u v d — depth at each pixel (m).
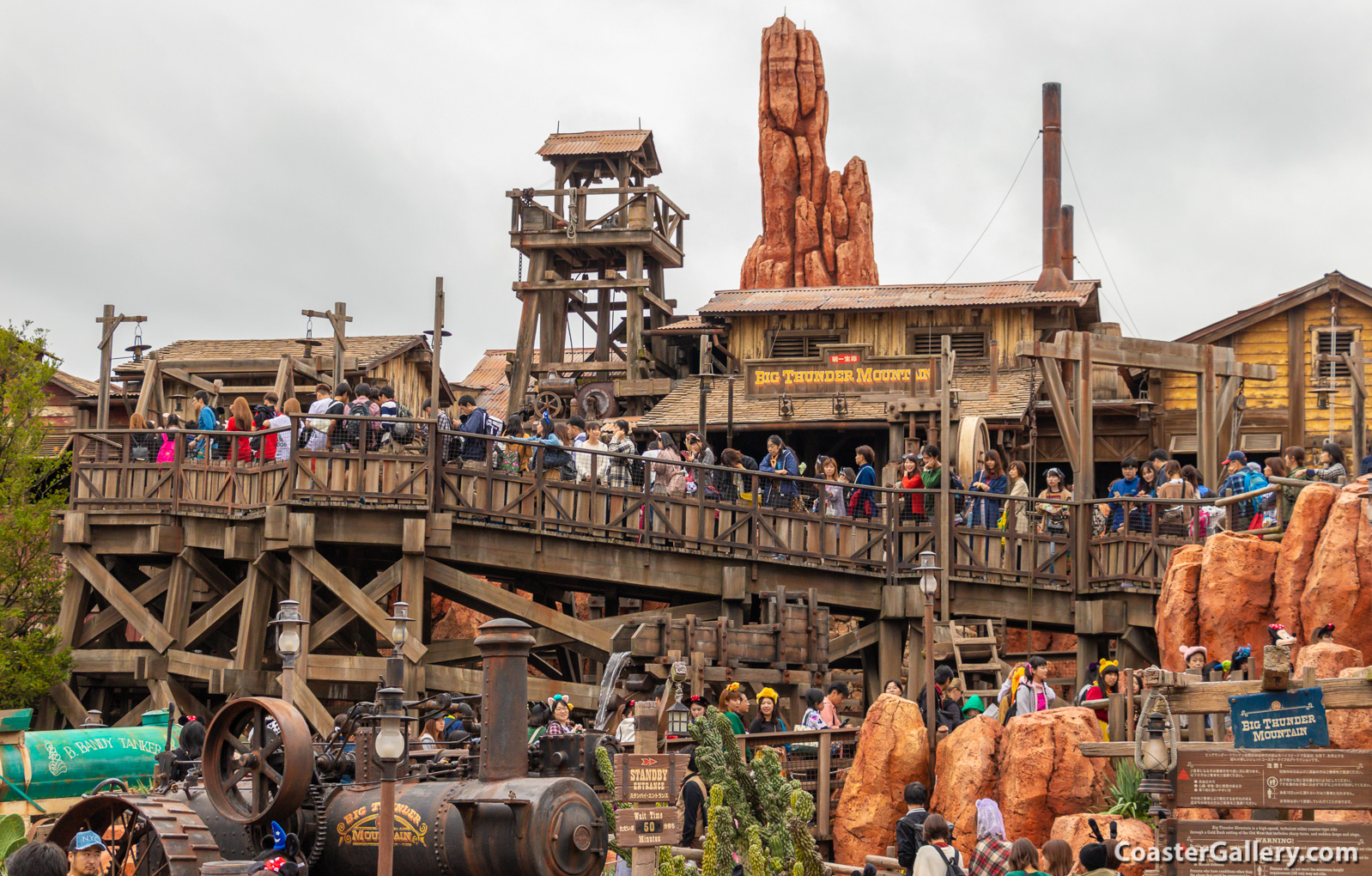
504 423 22.86
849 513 21.42
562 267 38.34
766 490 21.22
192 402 31.58
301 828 11.22
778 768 11.71
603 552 20.38
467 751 12.13
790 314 34.44
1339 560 14.61
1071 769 14.51
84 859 9.25
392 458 19.88
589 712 20.17
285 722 10.75
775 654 19.67
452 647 19.94
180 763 12.74
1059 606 20.73
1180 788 11.11
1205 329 31.48
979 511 21.17
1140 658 20.11
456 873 10.51
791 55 59.12
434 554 19.86
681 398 32.84
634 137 37.34
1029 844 11.18
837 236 57.75
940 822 12.06
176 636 21.14
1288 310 31.08
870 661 21.50
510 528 20.12
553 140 37.62
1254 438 31.08
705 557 20.62
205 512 20.98
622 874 12.74
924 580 16.47
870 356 30.52
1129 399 30.66
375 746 10.39
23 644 20.73
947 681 17.69
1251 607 15.55
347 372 33.44
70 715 21.22
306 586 19.62
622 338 38.44
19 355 23.61
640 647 18.78
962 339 33.53
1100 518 20.61
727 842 11.02
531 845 10.22
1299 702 11.02
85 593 21.97
